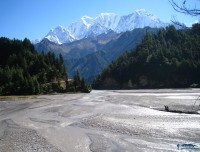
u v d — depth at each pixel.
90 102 79.62
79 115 50.81
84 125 39.47
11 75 131.62
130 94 112.25
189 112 49.06
